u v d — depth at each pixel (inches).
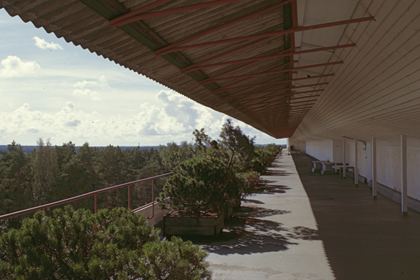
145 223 142.1
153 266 111.4
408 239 254.5
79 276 108.5
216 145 362.9
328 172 831.7
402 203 349.1
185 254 117.8
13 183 2004.2
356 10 153.3
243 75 227.3
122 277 104.3
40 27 114.2
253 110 431.2
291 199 452.1
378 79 219.1
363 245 238.8
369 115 322.7
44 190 1926.7
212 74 219.0
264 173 855.1
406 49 160.9
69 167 1971.0
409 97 211.3
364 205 406.9
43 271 104.5
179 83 216.1
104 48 142.0
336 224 304.8
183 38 152.0
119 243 127.3
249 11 144.6
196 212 268.1
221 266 195.5
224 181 281.1
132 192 2253.9
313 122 706.8
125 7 112.7
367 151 613.0
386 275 181.9
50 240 113.3
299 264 198.7
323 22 166.7
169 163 319.6
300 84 322.7
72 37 126.1
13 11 102.1
